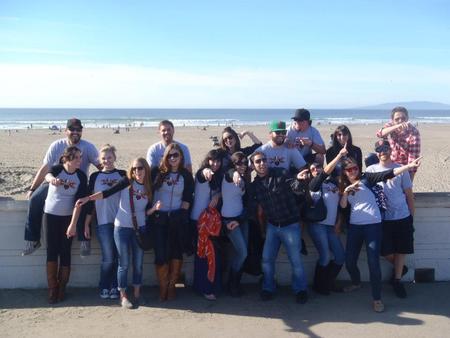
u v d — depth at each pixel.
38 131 50.28
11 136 41.94
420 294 6.27
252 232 6.31
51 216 5.81
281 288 6.52
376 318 5.50
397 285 6.24
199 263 6.10
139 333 5.07
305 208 6.04
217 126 65.31
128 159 23.86
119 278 5.80
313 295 6.24
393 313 5.64
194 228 6.17
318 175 5.80
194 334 5.06
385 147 6.08
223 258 6.27
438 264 6.76
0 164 21.42
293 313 5.64
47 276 5.96
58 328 5.18
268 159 6.50
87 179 6.05
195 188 6.20
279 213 5.85
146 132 49.56
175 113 161.75
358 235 5.93
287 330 5.17
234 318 5.49
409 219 6.10
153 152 6.71
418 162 5.71
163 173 5.91
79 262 6.39
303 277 5.97
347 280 6.75
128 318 5.46
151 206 5.91
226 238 6.19
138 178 5.78
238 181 5.87
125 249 5.78
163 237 5.93
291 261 5.95
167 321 5.39
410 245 6.09
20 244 6.31
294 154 6.55
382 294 6.27
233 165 6.07
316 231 6.14
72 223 5.64
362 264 6.73
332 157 6.71
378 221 5.83
